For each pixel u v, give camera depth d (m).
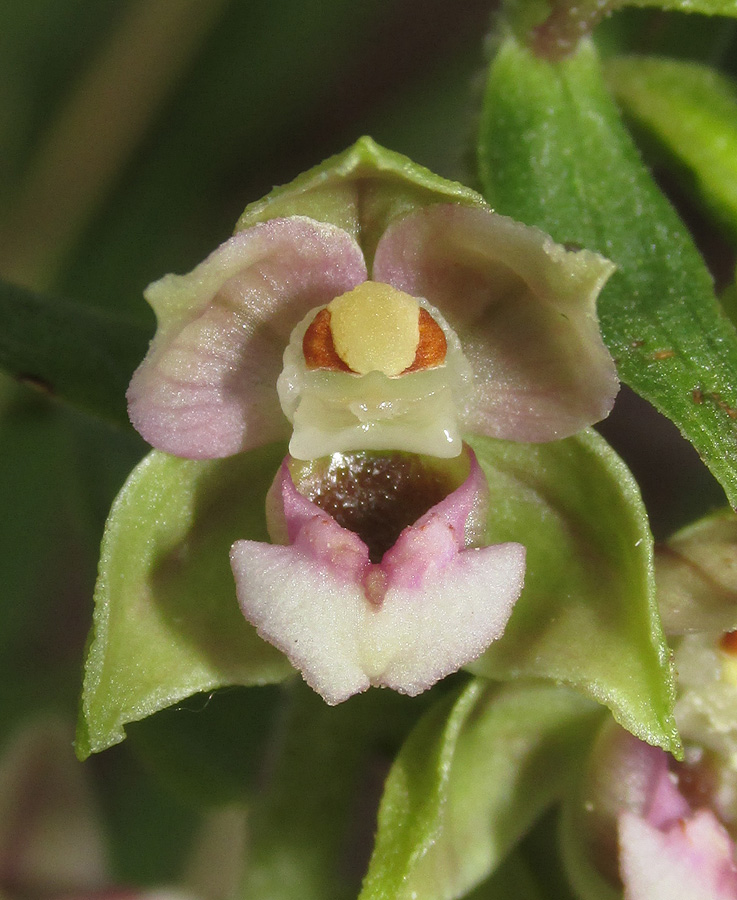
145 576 0.07
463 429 0.07
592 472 0.07
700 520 0.07
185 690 0.07
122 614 0.07
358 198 0.07
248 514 0.07
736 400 0.07
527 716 0.07
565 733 0.07
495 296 0.07
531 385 0.07
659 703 0.07
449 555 0.07
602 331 0.07
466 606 0.07
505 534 0.07
